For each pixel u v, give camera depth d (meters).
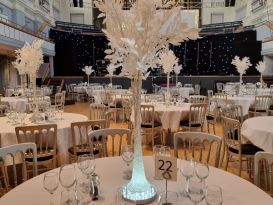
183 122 4.98
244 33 15.49
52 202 1.45
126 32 1.51
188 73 17.52
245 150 3.28
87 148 3.38
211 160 4.26
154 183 1.70
